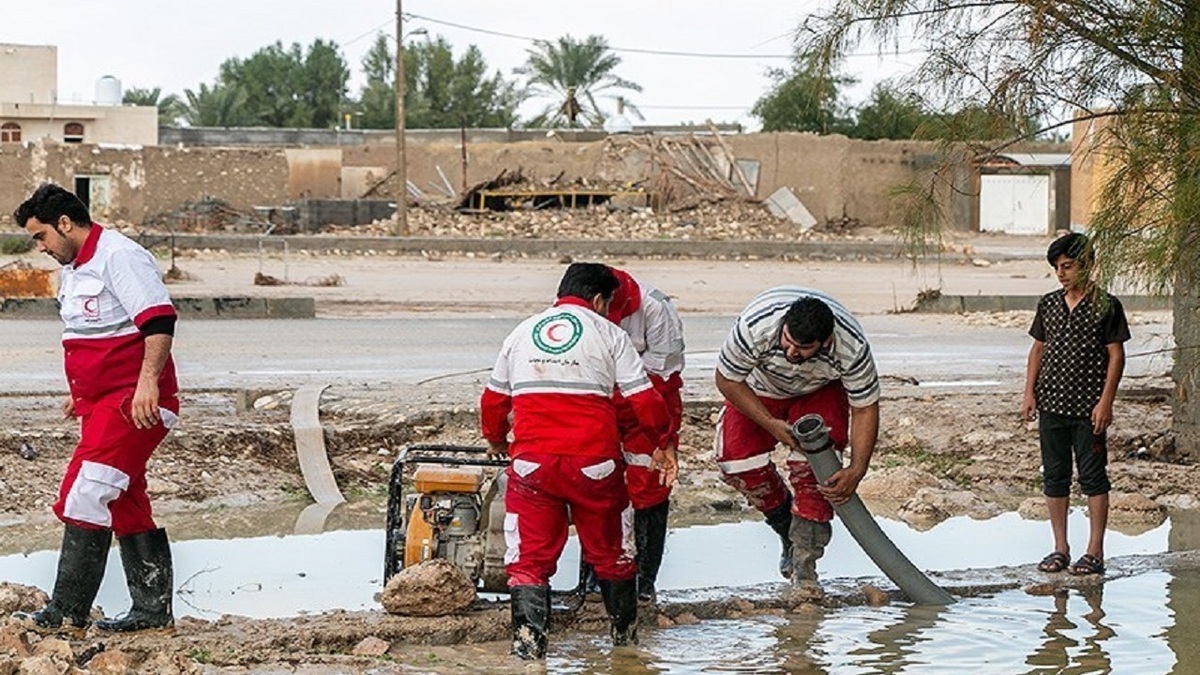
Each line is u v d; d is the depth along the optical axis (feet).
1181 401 39.70
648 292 25.16
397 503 25.50
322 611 25.67
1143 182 23.85
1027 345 70.28
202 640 22.84
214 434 37.40
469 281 111.24
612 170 195.52
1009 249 170.50
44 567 28.37
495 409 22.79
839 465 26.12
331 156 191.21
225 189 178.40
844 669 22.91
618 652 23.50
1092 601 27.20
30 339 63.77
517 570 22.50
